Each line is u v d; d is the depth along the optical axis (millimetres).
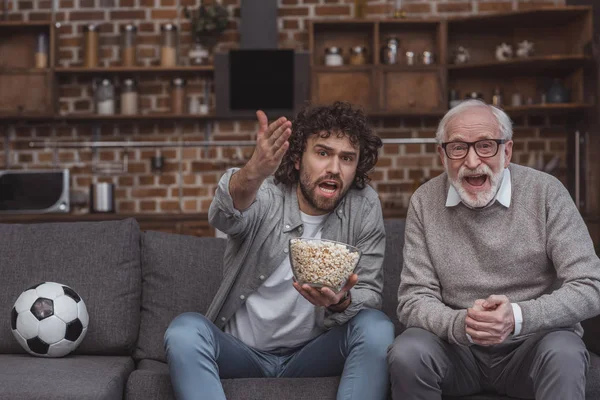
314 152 2035
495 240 2000
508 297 1997
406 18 5527
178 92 5586
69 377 1958
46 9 5785
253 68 5461
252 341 2090
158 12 5770
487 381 1995
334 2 5738
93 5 5785
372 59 5695
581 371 1738
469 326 1815
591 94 5156
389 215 5316
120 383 2018
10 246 2400
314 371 2064
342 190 2045
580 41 5371
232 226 1978
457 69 5527
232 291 2076
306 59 5461
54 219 5195
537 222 1997
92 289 2336
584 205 5305
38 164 5777
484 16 5387
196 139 5785
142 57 5793
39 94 5520
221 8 5527
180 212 5668
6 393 1846
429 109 5473
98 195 5398
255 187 1875
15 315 2213
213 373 1869
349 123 2018
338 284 1789
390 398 1935
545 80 5641
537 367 1794
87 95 5777
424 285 2047
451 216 2064
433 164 5703
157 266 2393
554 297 1850
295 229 2088
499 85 5668
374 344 1887
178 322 1911
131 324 2338
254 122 5781
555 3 5676
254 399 1916
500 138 1999
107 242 2402
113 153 5766
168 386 1978
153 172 5754
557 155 5676
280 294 2070
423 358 1817
